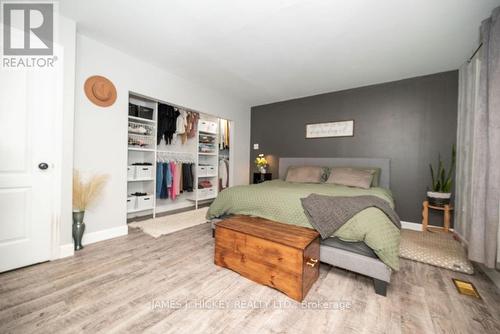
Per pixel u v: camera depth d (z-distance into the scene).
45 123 1.84
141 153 3.58
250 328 1.15
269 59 2.68
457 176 2.71
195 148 4.13
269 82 3.46
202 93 3.69
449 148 2.87
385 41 2.22
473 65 2.28
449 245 2.33
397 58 2.57
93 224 2.34
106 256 1.99
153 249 2.17
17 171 1.71
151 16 1.92
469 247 1.67
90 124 2.29
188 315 1.24
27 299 1.35
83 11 1.86
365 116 3.50
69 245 1.99
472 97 2.28
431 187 2.98
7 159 1.66
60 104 1.91
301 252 1.35
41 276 1.62
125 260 1.92
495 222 1.49
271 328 1.15
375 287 1.48
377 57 2.56
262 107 4.76
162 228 2.85
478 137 1.63
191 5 1.76
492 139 1.48
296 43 2.30
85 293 1.42
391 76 3.11
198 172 4.19
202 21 1.97
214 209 2.49
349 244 1.62
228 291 1.47
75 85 2.17
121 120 2.57
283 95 4.13
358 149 3.56
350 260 1.57
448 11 1.74
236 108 4.49
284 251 1.43
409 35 2.10
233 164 4.52
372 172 3.04
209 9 1.80
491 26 1.52
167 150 3.93
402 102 3.20
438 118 2.94
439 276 1.73
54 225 1.90
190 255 2.04
